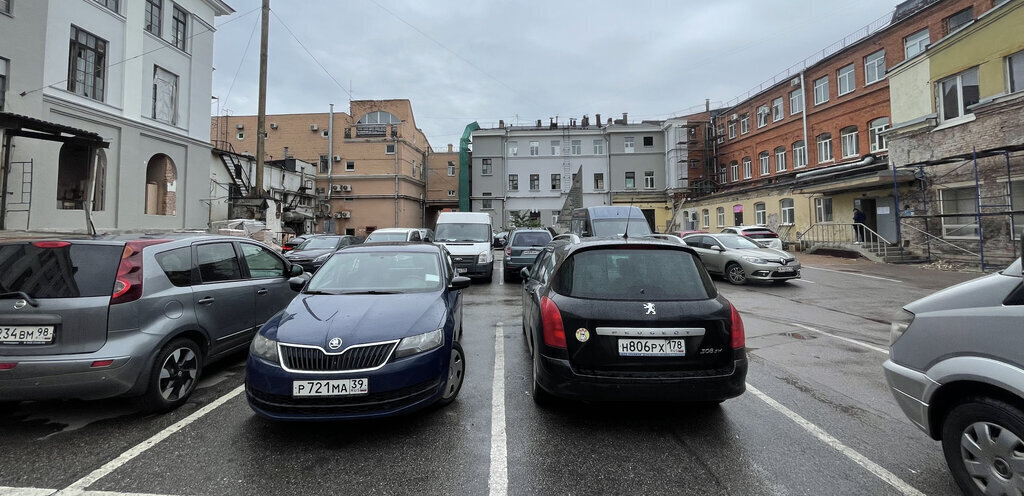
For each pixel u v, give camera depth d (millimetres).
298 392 3092
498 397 4016
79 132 10125
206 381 4488
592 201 41875
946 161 13172
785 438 3199
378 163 37656
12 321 3242
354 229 37156
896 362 2725
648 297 3396
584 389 3191
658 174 41062
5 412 3686
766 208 24219
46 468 2824
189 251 4281
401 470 2793
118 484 2648
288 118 38000
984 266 12984
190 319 3955
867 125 22141
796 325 7035
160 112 16422
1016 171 12531
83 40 13672
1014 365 2109
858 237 17672
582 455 2973
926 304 2607
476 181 42281
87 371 3234
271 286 5352
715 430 3328
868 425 3410
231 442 3172
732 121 35125
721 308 3357
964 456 2340
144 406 3564
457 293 5363
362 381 3127
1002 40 12875
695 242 13422
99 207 13000
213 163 21078
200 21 18156
